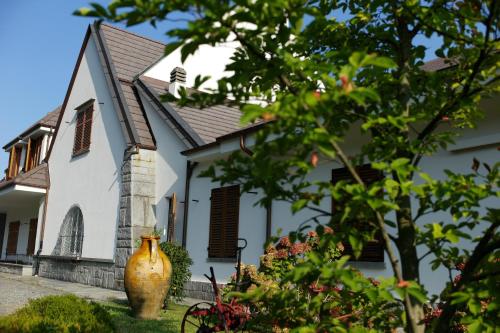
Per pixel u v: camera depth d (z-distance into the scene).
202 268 11.55
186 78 15.12
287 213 9.65
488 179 2.49
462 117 2.93
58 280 15.87
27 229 22.52
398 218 2.50
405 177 2.18
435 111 2.62
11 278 16.02
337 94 1.75
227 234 11.02
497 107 6.52
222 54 16.66
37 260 17.80
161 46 18.12
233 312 4.97
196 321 7.76
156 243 8.18
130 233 12.68
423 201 2.46
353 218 2.23
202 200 11.90
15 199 20.50
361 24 3.06
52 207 17.72
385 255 7.59
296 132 2.05
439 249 2.45
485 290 2.17
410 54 2.81
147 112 14.36
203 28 1.91
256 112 1.73
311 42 2.91
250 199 10.67
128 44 17.09
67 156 17.33
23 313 5.33
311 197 2.12
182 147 12.75
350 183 2.17
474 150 6.87
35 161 21.84
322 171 8.86
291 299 2.48
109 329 4.82
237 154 2.27
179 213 12.53
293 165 1.99
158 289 7.91
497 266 2.33
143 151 13.46
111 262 13.25
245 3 1.92
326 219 8.59
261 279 6.55
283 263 6.44
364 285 2.14
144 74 15.49
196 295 11.45
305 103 1.75
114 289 12.84
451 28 2.63
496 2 2.23
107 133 14.90
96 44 16.69
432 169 7.35
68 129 17.69
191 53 2.05
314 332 2.28
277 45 2.31
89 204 15.16
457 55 2.80
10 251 24.05
